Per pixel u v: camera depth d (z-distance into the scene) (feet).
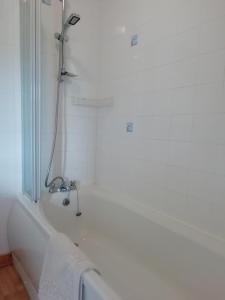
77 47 6.95
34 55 5.21
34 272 4.33
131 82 6.08
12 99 5.98
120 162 6.59
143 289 4.50
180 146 4.85
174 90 4.93
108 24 6.89
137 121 5.94
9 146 6.06
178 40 4.81
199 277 4.08
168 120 5.09
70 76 6.81
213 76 4.19
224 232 4.15
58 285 3.18
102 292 2.57
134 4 5.90
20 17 5.82
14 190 6.23
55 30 6.52
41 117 6.35
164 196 5.27
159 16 5.22
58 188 6.77
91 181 7.64
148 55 5.53
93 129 7.54
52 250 3.59
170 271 4.60
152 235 5.03
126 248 5.75
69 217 6.84
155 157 5.45
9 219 5.96
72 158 7.23
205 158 4.39
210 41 4.22
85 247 6.22
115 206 6.15
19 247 5.16
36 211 4.94
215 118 4.19
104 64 7.13
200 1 4.36
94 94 7.41
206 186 4.39
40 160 5.97
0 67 5.75
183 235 4.38
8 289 5.12
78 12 6.85
